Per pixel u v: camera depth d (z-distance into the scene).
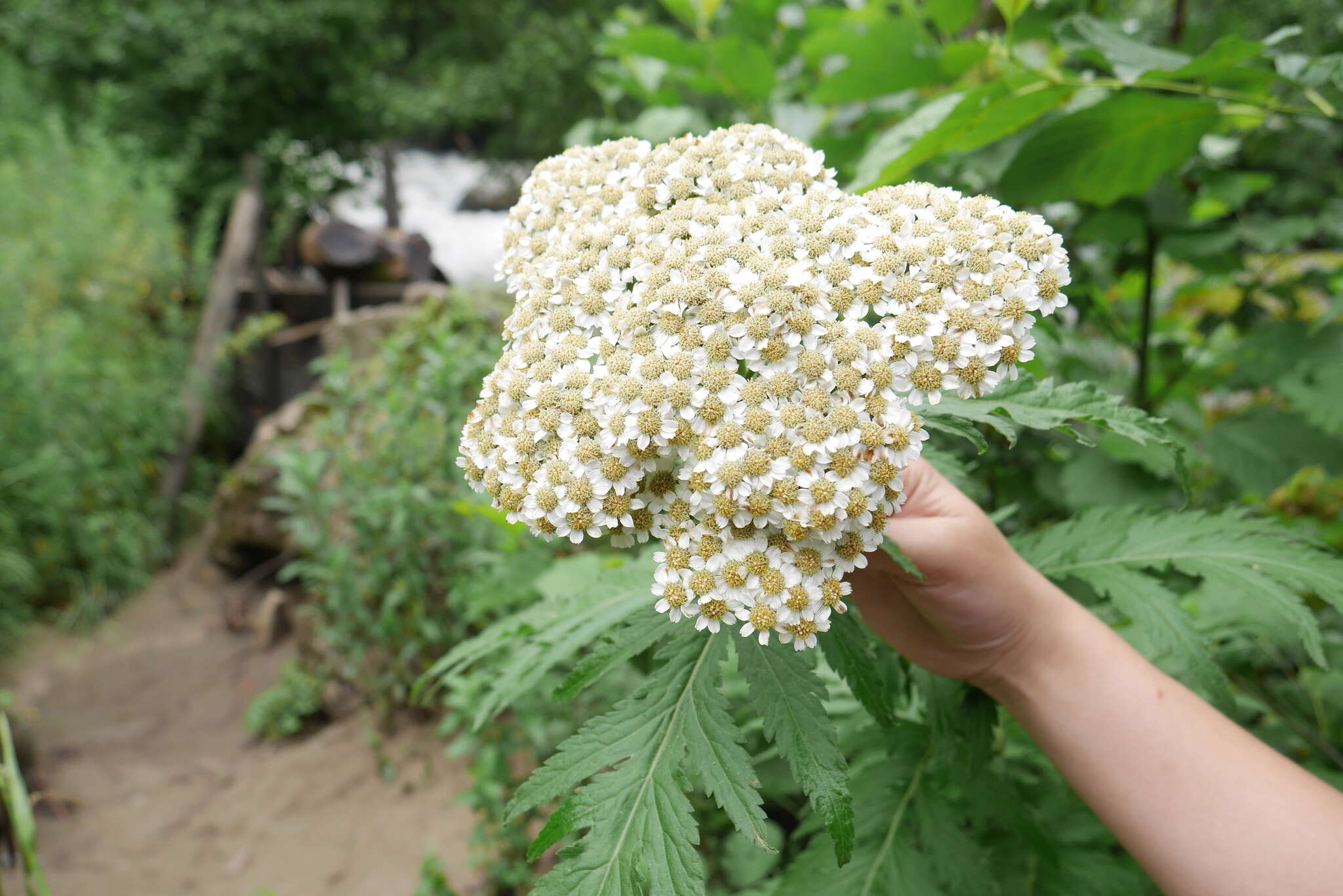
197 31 3.55
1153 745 0.34
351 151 4.11
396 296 2.72
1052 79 0.48
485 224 4.89
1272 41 0.42
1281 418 0.62
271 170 3.72
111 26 3.46
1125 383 0.73
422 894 0.98
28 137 2.61
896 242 0.31
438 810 1.25
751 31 0.89
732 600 0.30
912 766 0.43
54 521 1.89
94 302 2.28
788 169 0.35
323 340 2.24
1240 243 0.73
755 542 0.30
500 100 4.51
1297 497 0.71
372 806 1.28
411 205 5.11
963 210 0.32
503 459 0.33
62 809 1.32
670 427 0.30
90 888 1.17
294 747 1.46
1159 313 0.95
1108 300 0.84
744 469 0.29
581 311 0.34
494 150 4.93
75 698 1.64
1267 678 0.62
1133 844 0.34
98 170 2.54
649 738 0.31
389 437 1.45
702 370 0.31
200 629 1.90
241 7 3.62
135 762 1.44
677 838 0.29
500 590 0.84
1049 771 0.49
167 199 2.69
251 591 2.00
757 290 0.31
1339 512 0.70
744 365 0.33
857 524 0.30
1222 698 0.36
